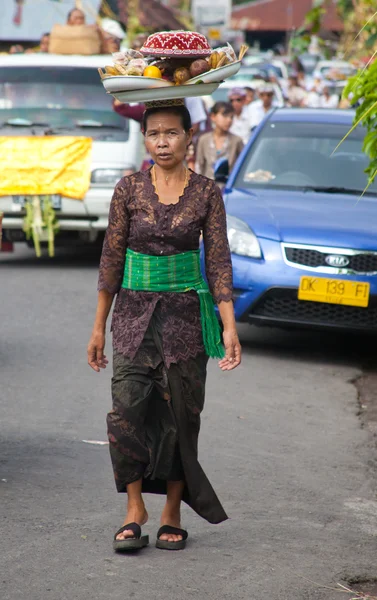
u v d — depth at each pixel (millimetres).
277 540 7801
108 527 7828
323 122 16547
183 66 7188
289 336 15812
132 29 35406
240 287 13781
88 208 20062
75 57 21453
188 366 7285
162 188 7246
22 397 11445
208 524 8094
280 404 11844
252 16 91688
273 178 15578
